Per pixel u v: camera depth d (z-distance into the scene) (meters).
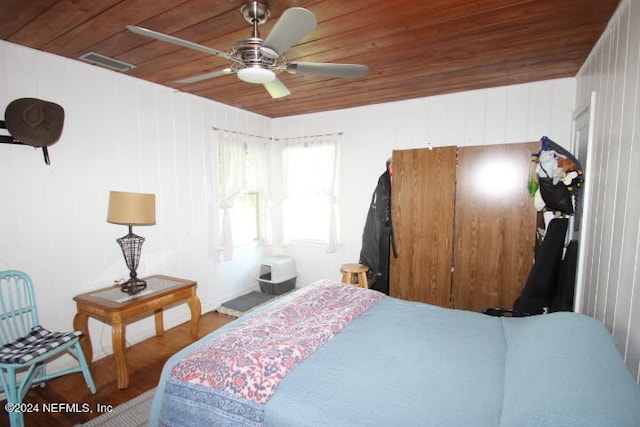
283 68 1.81
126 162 2.88
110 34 2.04
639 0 1.44
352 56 2.36
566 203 2.28
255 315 1.96
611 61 1.83
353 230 4.03
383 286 3.44
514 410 1.10
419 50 2.26
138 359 2.72
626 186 1.53
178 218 3.34
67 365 2.51
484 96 3.19
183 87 3.15
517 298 2.83
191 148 3.44
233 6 1.70
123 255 2.77
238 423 1.24
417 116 3.54
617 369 1.14
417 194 3.17
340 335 1.75
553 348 1.32
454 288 3.06
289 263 4.30
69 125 2.50
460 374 1.39
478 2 1.66
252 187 4.24
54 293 2.47
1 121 2.16
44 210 2.40
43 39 2.12
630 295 1.44
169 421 1.37
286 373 1.38
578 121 2.64
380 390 1.29
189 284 2.78
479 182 2.92
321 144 4.15
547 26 1.92
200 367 1.43
